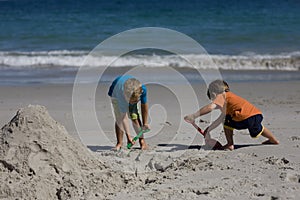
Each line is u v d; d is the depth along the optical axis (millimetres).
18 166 11164
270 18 59250
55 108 22844
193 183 11289
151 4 70812
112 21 58719
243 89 28375
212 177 11734
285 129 17906
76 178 11078
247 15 61719
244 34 49625
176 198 10258
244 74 34250
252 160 13328
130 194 10609
